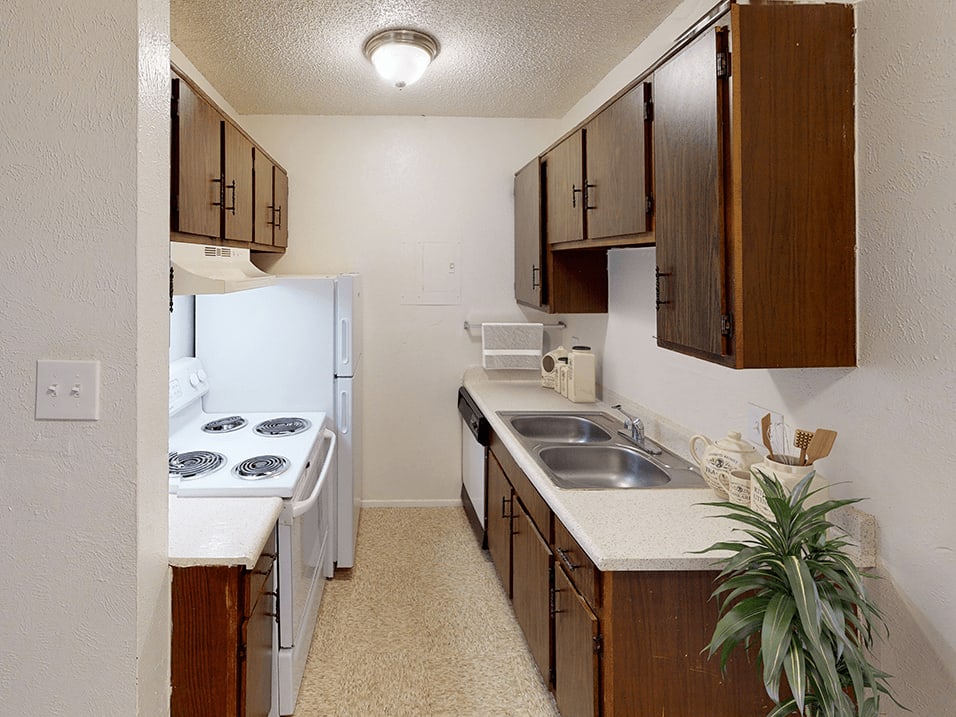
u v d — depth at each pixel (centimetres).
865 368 135
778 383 166
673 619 143
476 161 376
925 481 121
